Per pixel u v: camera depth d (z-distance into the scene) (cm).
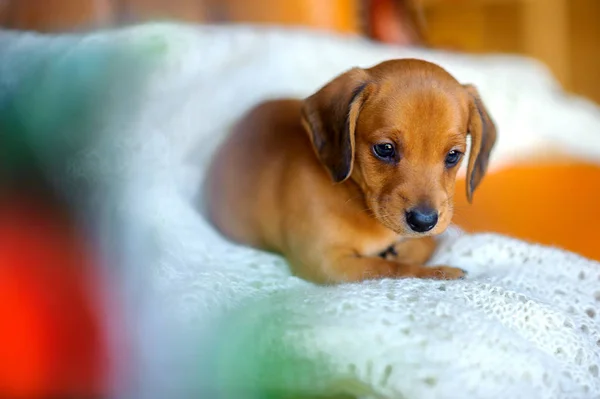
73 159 30
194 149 59
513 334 34
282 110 54
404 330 33
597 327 38
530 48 124
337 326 32
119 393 27
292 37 72
